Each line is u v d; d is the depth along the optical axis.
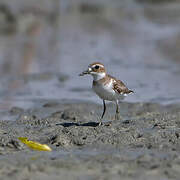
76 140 9.35
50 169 7.45
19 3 30.69
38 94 16.20
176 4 37.75
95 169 7.43
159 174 7.19
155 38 27.53
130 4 36.84
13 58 22.41
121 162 7.79
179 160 7.88
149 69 20.39
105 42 26.70
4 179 7.00
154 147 8.88
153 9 36.28
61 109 13.71
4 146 9.15
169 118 11.45
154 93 16.11
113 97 10.65
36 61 22.02
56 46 25.47
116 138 9.35
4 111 13.80
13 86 17.55
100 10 34.44
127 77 18.86
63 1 33.75
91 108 13.75
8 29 29.05
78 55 23.38
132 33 29.27
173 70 20.11
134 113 13.05
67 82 18.19
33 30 29.36
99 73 10.42
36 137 9.93
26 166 7.61
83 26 31.14
